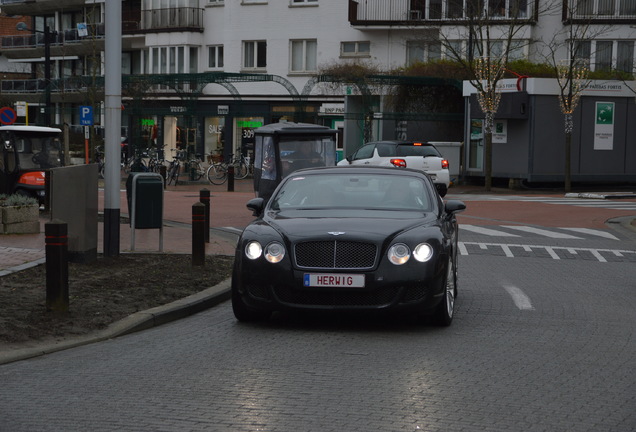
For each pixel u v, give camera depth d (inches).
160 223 709.9
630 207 1302.9
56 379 342.0
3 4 3260.3
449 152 1780.3
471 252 800.3
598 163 1717.5
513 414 293.4
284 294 431.2
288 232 437.4
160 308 483.8
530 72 1866.4
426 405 302.5
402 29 2277.3
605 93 1706.4
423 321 460.1
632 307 530.3
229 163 1984.5
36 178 1065.5
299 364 365.1
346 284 422.9
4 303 478.6
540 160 1689.2
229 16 2502.5
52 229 455.8
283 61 2437.3
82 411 295.1
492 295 566.9
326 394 316.2
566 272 691.4
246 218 1065.5
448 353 390.0
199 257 630.5
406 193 497.0
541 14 2161.7
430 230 444.8
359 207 483.8
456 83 1888.5
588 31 2150.6
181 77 1873.8
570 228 1024.2
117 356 385.4
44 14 3260.3
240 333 435.8
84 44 2989.7
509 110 1665.8
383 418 286.2
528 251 815.7
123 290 531.8
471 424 281.1
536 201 1387.8
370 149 1470.2
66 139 1550.2
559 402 309.7
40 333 419.8
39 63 3351.4
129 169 2049.7
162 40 2618.1
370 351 392.5
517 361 375.9
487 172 1668.3
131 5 2787.9
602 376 351.3
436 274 431.8
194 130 2546.8
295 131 1099.9
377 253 425.4
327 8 2377.0
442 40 2070.6
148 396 314.2
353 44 2364.7
